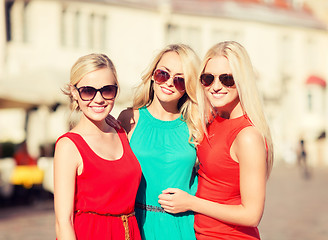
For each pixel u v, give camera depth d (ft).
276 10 172.96
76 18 128.36
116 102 62.23
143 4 138.00
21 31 119.85
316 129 177.17
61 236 14.80
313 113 177.88
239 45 17.12
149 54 139.74
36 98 61.36
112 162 16.10
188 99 19.51
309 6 191.21
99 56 16.46
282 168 141.28
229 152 16.74
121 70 134.41
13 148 82.79
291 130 171.83
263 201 16.21
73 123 17.19
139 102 20.39
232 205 16.69
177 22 147.64
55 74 67.51
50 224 52.49
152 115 20.15
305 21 176.45
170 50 19.47
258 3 171.22
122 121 20.25
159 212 18.78
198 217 17.90
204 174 17.95
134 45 137.39
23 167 66.49
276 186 94.58
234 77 16.62
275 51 167.53
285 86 171.42
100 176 15.67
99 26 132.26
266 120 16.87
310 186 94.17
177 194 17.61
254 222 16.21
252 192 16.06
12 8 119.03
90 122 16.49
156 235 18.65
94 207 15.67
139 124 19.80
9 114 116.16
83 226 15.58
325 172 129.39
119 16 134.82
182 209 17.54
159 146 19.17
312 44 180.14
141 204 18.98
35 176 66.49
